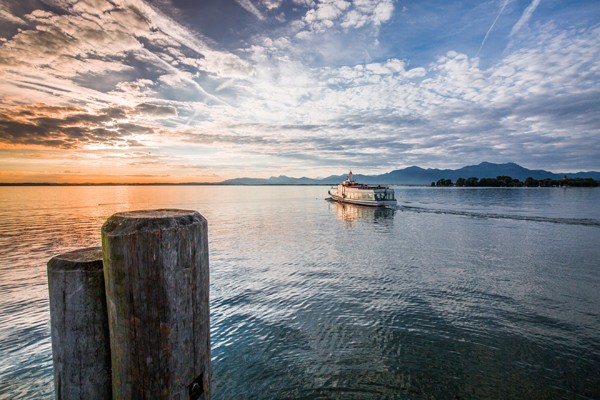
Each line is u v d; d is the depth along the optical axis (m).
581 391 7.07
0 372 7.77
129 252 1.83
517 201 83.94
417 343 9.12
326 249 23.50
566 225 35.34
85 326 2.18
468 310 11.55
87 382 2.20
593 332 9.77
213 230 34.12
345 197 78.75
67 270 2.16
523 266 17.98
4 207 72.00
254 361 8.30
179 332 1.95
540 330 9.91
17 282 15.20
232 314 11.30
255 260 20.03
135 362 1.91
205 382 2.16
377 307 11.87
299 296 13.15
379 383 7.38
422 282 15.01
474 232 30.97
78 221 43.03
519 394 6.99
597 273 16.48
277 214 54.00
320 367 8.01
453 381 7.44
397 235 29.77
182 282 1.94
